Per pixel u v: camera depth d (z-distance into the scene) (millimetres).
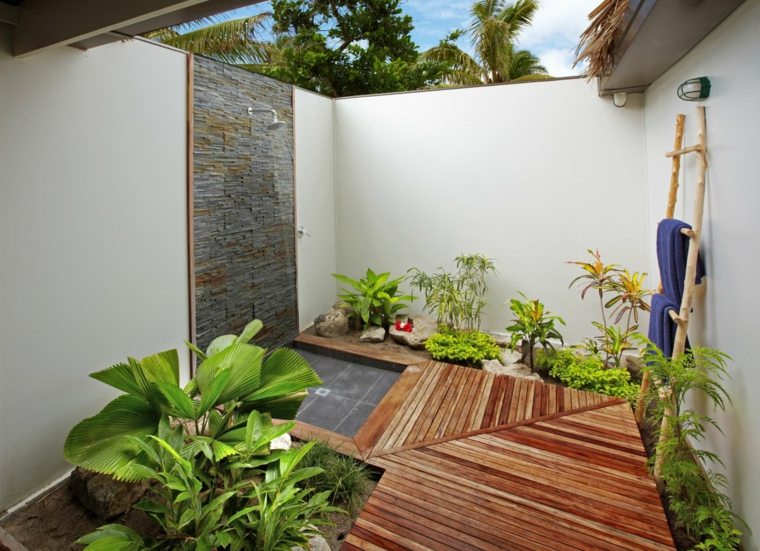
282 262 4121
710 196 2264
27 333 2068
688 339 2604
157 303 2795
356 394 3381
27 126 2018
